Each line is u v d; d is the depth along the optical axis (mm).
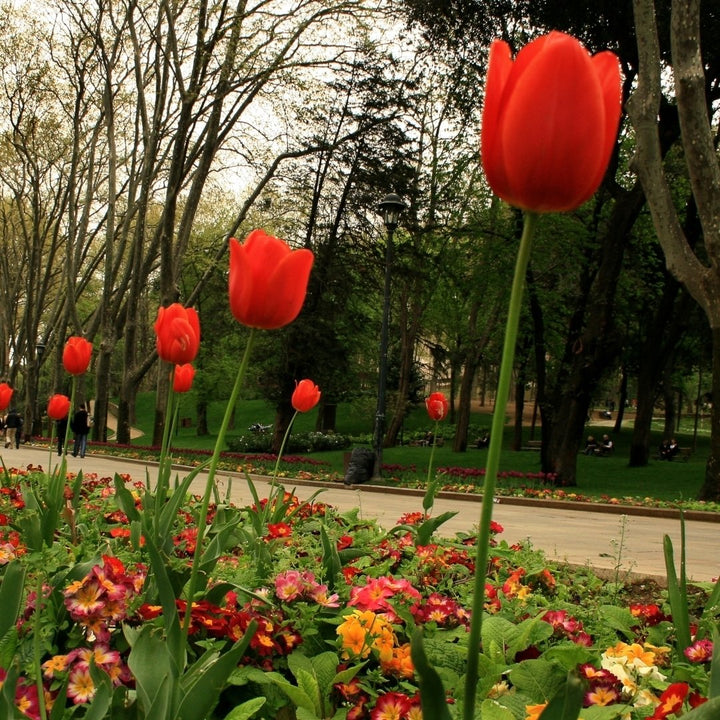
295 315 1762
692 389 66500
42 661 2457
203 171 26562
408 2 21906
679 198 29781
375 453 20234
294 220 35188
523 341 33906
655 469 26766
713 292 14555
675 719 1812
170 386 3412
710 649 2514
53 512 3822
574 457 21906
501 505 16766
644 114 14398
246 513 5254
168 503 3568
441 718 1075
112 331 35156
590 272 24844
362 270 32500
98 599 2426
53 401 4762
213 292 43062
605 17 19219
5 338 46188
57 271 42719
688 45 13422
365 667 2658
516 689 2297
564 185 1034
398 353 45250
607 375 41312
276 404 34312
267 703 2279
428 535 4672
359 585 3506
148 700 1641
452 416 57062
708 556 8391
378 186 31094
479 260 27062
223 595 2707
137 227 30469
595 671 2246
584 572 5020
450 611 2975
